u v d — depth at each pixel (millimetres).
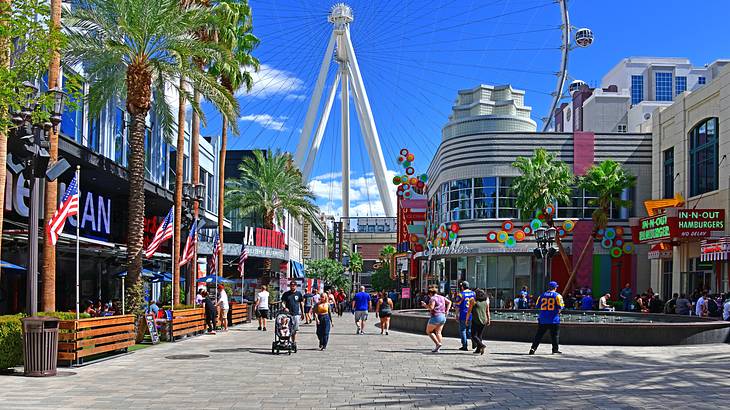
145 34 23094
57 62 18016
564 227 48125
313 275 86188
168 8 23406
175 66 23859
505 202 48375
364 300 27328
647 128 59281
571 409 10438
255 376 13891
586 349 20125
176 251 28891
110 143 30391
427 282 58812
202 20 24984
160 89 26109
